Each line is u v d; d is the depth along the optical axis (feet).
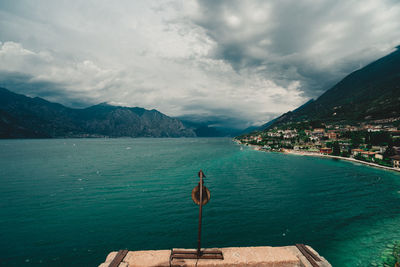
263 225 104.37
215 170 265.54
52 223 108.47
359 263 74.18
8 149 589.73
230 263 29.50
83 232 98.84
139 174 237.45
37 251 84.12
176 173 243.81
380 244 85.66
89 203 138.72
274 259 30.25
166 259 30.27
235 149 647.15
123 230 100.17
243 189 171.32
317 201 140.97
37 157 403.34
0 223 108.99
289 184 189.26
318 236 93.56
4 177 221.46
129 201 142.20
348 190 169.27
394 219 110.11
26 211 124.98
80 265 75.61
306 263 29.45
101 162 338.54
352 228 100.73
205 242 88.84
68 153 491.72
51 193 162.30
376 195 155.43
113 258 30.35
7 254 82.28
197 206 131.34
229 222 107.76
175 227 102.78
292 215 116.78
